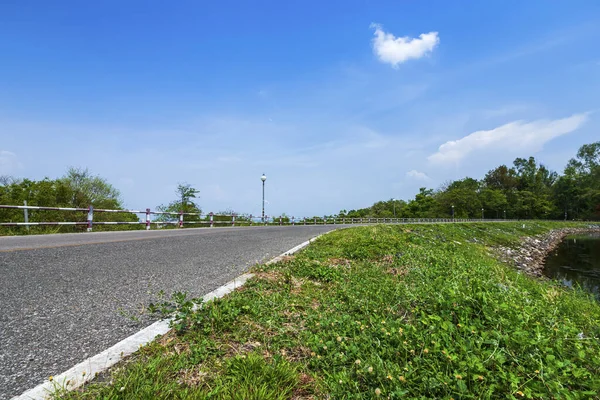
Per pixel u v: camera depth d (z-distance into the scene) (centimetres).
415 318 340
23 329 263
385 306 376
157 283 422
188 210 2794
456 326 308
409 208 9381
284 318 319
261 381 202
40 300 334
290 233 1462
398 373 220
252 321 302
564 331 314
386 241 938
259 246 870
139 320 296
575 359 263
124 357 222
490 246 2453
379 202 11138
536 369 229
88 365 209
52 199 1952
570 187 10825
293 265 582
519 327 300
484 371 220
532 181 12425
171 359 221
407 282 517
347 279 517
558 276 1543
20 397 174
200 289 403
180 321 286
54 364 213
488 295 401
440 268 680
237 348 250
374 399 196
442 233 2112
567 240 4450
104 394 177
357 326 300
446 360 235
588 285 1321
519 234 4344
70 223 1280
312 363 237
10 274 426
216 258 637
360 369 225
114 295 363
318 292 433
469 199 10131
